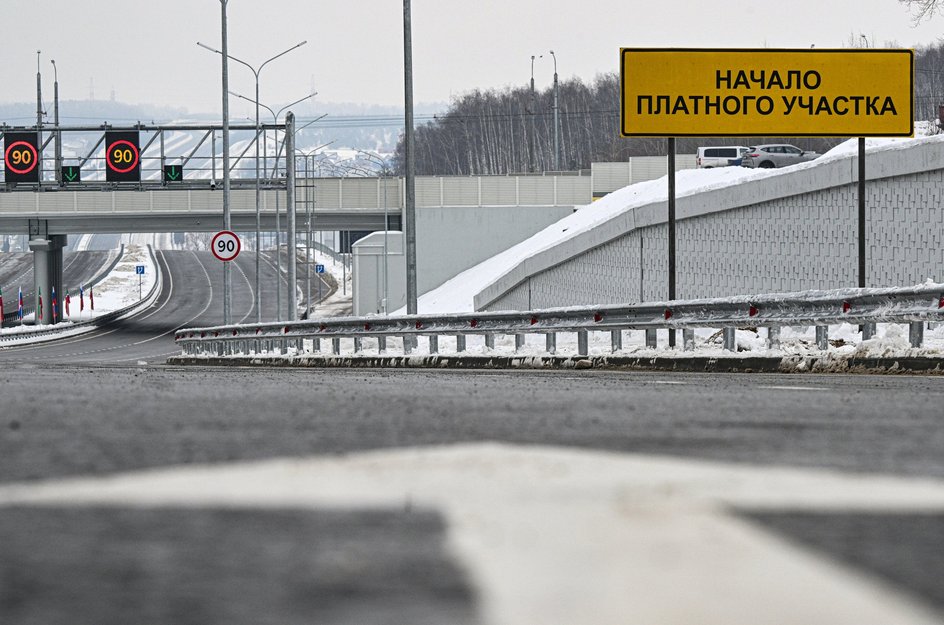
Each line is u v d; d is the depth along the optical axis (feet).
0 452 65.46
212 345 489.67
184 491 50.16
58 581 33.96
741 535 39.32
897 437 75.51
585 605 29.91
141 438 73.46
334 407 100.58
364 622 28.55
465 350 308.81
